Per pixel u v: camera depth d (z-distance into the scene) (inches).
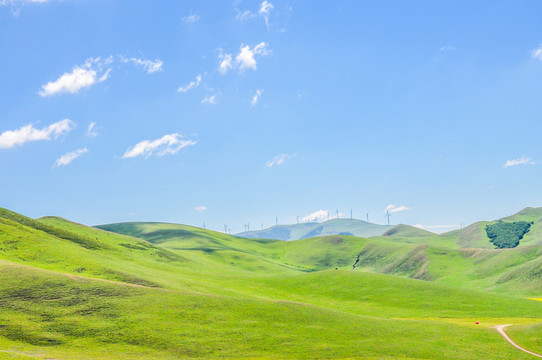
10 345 2330.2
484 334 3014.3
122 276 4261.8
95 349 2380.7
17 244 4677.7
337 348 2573.8
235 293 4670.3
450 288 5147.6
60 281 3184.1
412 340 2797.7
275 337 2687.0
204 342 2551.7
